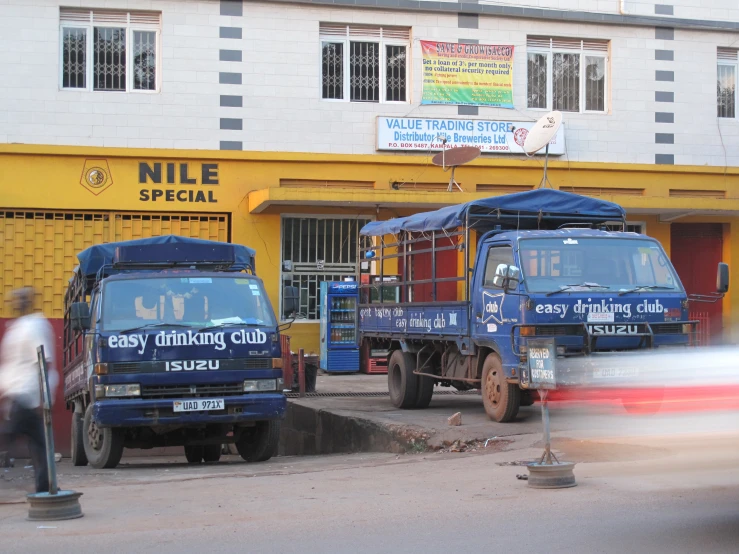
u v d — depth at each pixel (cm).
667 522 654
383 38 2194
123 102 2069
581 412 1115
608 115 2288
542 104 2270
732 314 2356
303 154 2136
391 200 2017
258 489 862
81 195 2052
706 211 2178
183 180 2094
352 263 2195
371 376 2102
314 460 1141
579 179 2262
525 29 2244
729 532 626
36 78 2033
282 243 2158
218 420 1042
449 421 1184
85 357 1104
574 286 1116
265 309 1110
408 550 607
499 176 2230
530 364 828
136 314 1066
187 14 2095
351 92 2180
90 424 1131
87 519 732
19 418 826
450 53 2208
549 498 745
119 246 1169
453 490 809
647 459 905
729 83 2373
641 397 806
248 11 2120
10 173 2023
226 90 2109
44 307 2047
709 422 704
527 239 1144
